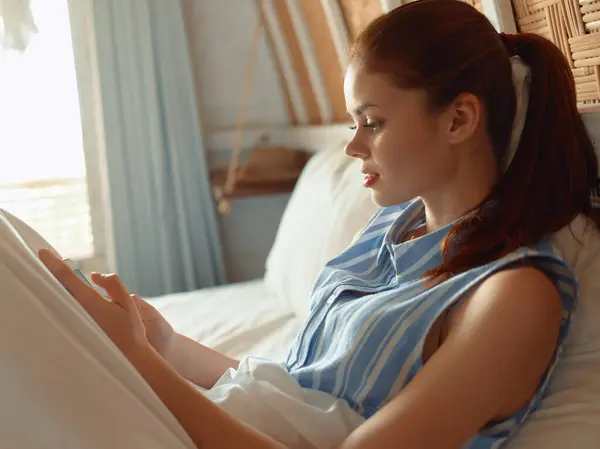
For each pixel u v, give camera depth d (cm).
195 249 247
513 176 88
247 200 259
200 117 253
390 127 87
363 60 88
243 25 253
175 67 241
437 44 85
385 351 86
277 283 186
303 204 190
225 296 199
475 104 86
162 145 239
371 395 86
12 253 58
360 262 106
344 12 191
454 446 72
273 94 261
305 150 251
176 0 240
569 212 89
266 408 82
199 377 106
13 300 56
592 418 83
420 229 101
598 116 103
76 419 56
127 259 238
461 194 91
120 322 75
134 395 62
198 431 71
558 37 110
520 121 90
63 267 77
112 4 231
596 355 89
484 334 75
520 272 79
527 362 76
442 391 73
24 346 55
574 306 84
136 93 234
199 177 247
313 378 91
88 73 236
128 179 238
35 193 238
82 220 243
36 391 55
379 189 91
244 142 259
